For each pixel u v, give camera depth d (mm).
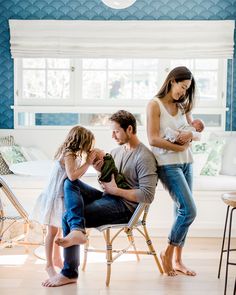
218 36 5191
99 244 4230
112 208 3246
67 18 5250
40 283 3264
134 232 4484
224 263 3729
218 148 4934
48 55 5238
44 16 5250
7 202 4527
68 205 3158
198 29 5191
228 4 5234
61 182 3334
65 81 5402
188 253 3980
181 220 3316
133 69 5375
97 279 3348
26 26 5207
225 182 4500
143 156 3266
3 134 5273
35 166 4039
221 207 4488
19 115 5426
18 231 4402
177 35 5195
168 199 4473
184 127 3406
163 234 4520
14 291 3105
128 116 3303
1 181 3379
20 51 5234
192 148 4938
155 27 5195
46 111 5348
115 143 5262
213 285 3242
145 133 5297
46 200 3375
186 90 3436
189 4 5242
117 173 3293
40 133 5273
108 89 5402
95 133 5262
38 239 4258
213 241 4379
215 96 5379
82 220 3096
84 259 3527
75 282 3264
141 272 3498
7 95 5344
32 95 5422
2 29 5270
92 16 5250
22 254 3918
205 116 5383
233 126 5332
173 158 3332
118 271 3521
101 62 5379
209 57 5215
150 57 5230
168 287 3199
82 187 3365
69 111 5340
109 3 3545
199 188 4453
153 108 3336
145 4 5242
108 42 5223
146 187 3201
